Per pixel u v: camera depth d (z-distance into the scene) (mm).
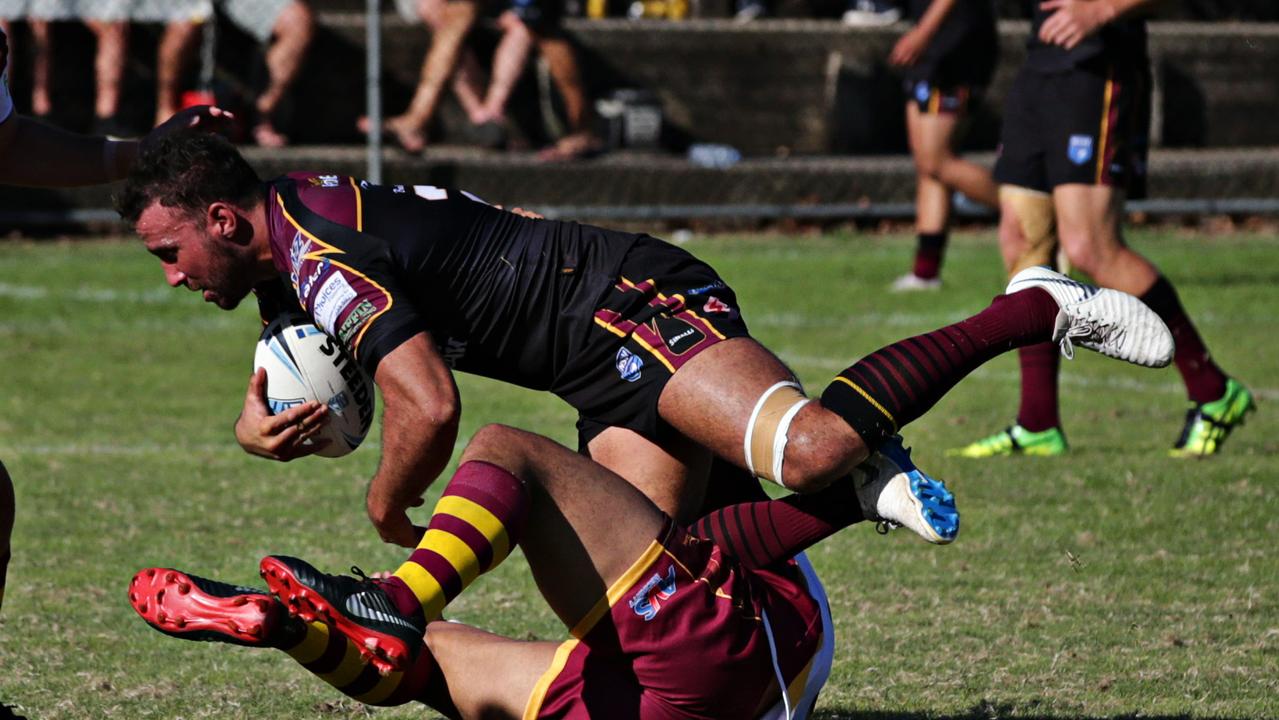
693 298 12656
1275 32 69375
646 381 12414
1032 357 25891
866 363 11883
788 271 49031
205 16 56375
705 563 11445
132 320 40656
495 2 62344
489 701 11930
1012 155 26266
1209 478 24234
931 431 28422
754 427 11945
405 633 10594
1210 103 69188
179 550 20219
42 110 59219
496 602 18250
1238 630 17047
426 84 57406
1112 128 25047
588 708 11469
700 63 66438
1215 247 54969
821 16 74625
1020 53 68375
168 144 12461
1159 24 72875
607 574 11273
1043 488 23688
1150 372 35438
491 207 12984
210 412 30078
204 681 15469
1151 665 15836
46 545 20453
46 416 29375
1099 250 25250
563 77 58281
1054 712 14414
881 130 68312
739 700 11398
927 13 38156
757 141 67250
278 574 10414
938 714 14375
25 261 49625
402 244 12328
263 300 13312
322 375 12883
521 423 28953
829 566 19703
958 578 19125
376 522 12172
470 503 11094
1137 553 20188
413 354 11516
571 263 12680
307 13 59094
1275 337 37906
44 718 14227
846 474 11820
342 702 14891
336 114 63375
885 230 59656
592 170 57438
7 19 56438
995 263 50844
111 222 55031
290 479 24641
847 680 15352
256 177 12664
